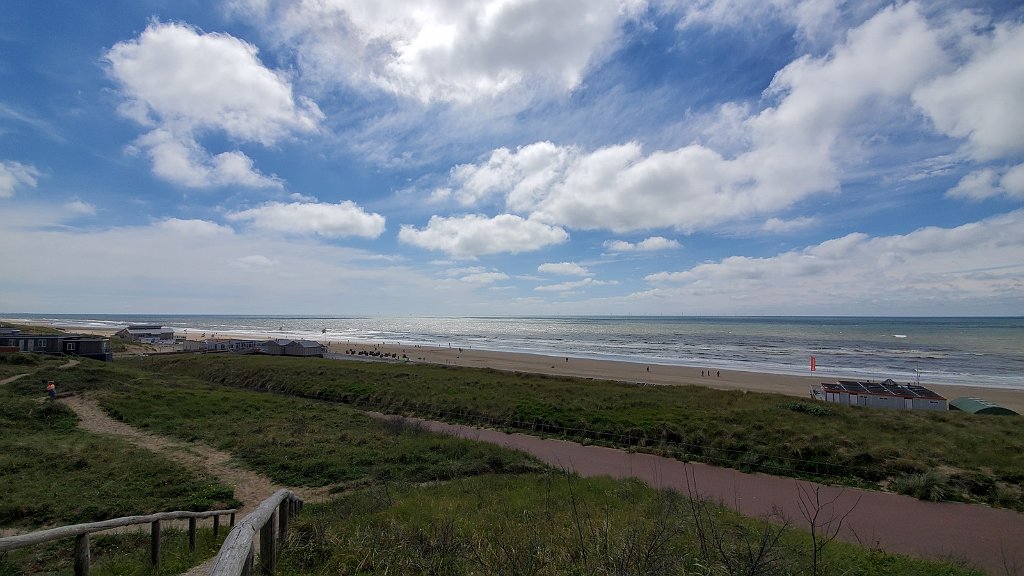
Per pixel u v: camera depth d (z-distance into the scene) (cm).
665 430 2217
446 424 2666
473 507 1103
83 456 1570
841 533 1198
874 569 775
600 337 13238
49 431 1984
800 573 650
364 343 10669
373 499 1171
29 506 1130
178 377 3772
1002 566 1023
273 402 2858
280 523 675
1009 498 1425
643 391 3462
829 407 2695
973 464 1678
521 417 2641
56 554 889
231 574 333
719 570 582
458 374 4353
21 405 2267
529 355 7719
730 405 2848
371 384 3638
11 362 3394
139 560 769
